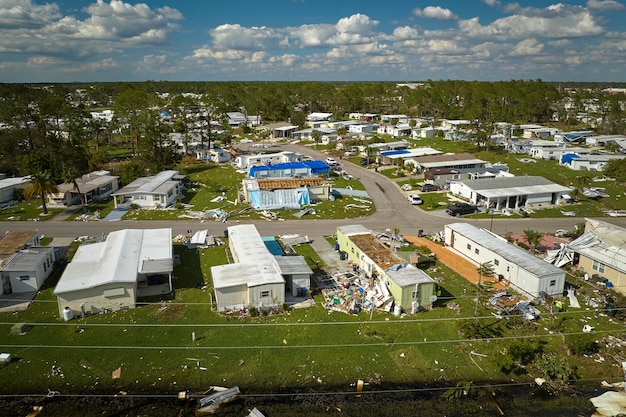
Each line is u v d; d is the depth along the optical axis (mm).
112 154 97562
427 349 30000
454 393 26297
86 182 66375
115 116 107188
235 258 41000
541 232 52469
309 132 122750
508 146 105438
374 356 29281
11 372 27188
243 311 33844
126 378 27000
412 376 27797
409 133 124875
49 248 41438
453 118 149875
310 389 26641
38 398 25484
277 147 111312
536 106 157500
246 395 26031
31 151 82562
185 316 33094
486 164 82938
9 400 25266
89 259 37844
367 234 44625
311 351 29578
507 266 38719
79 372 27359
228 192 69375
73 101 189000
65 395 25719
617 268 37656
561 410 25453
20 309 33875
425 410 25312
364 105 178500
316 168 79500
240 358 28766
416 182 75938
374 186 74062
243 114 165375
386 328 32062
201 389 26391
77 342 29938
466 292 37438
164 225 53812
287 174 78500
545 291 35812
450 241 47500
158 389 26328
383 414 24969
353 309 33969
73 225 53406
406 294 33562
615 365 28844
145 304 34656
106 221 55094
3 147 79125
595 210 61500
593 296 36875
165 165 85062
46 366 27719
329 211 60219
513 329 32094
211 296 35875
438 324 32594
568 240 49562
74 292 32438
